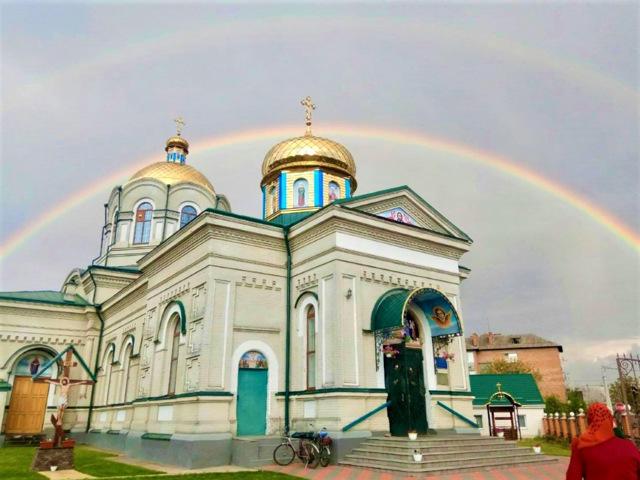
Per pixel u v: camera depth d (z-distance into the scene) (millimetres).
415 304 18828
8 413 27016
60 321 29562
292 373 17812
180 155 37938
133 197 33562
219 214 17719
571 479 5176
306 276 18156
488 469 14320
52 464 14750
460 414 18453
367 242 18031
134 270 31250
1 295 28859
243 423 16609
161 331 20062
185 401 16562
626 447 4996
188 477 12977
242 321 17531
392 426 16656
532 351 61562
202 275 17719
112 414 24766
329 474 13477
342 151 25047
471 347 63062
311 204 23641
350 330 16516
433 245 20031
